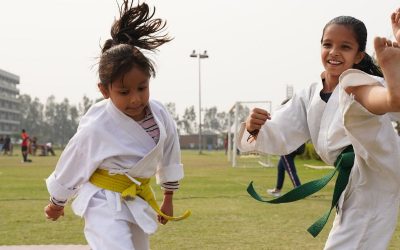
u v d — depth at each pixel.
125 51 2.96
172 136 3.30
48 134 116.38
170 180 3.32
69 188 3.19
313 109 3.34
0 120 104.31
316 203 8.33
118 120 3.10
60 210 3.30
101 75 3.00
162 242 5.43
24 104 119.38
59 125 116.56
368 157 2.90
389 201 3.01
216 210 7.61
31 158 33.31
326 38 3.27
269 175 15.43
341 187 3.11
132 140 3.12
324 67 3.31
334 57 3.23
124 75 2.91
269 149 3.47
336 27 3.23
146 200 3.19
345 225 3.08
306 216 7.04
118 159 3.10
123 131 3.11
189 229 6.12
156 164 3.19
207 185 11.76
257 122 3.36
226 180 13.36
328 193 9.55
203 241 5.48
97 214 3.04
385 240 3.01
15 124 114.31
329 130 3.20
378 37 2.21
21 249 5.00
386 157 2.88
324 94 3.32
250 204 8.28
